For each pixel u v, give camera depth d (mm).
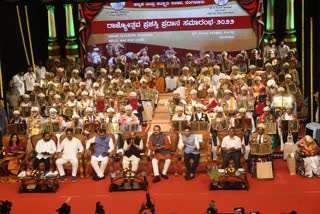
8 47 23984
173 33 25672
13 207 15398
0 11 23438
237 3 25359
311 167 17047
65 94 22062
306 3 23828
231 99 19891
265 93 20156
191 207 15039
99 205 12477
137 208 15062
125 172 16359
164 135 17312
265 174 16953
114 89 21969
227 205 15117
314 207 14898
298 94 21531
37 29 26172
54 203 15617
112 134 17672
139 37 25750
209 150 17312
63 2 23984
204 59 24078
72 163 17188
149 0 20953
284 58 24203
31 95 21234
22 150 17781
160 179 17047
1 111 20188
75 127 18828
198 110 18750
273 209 14820
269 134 18609
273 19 25812
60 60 25188
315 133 19000
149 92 21500
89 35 25828
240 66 23781
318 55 21062
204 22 25516
